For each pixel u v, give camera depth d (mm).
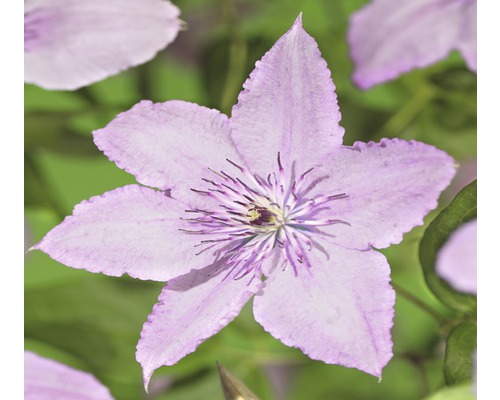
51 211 584
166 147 516
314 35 591
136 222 515
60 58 561
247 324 575
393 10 563
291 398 597
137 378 565
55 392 551
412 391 592
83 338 562
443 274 505
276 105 509
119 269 510
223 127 516
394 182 495
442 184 489
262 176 516
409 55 562
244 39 589
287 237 513
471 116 584
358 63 565
